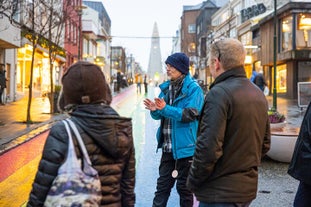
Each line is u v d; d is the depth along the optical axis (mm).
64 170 2189
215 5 77188
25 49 30016
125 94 41656
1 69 23688
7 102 25969
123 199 2559
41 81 35156
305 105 20156
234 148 2990
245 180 3027
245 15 46531
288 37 32188
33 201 2268
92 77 2457
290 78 32250
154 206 4777
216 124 2932
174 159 4699
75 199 2131
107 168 2371
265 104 3170
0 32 19594
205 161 2936
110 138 2344
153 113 4664
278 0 39312
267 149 3326
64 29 36938
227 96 2990
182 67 4578
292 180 7312
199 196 3102
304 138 3943
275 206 5875
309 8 31281
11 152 10195
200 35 78438
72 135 2295
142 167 8461
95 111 2418
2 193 6742
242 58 3182
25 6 20797
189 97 4480
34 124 15211
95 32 62906
